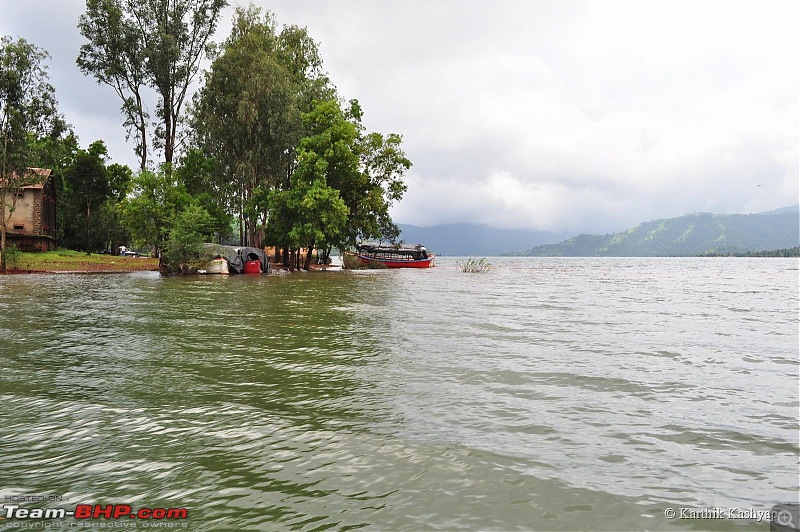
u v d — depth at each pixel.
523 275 45.44
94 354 8.22
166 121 47.78
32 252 51.25
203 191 50.31
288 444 4.44
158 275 36.28
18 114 35.66
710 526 3.20
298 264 51.66
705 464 4.18
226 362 7.72
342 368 7.38
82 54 44.31
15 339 9.55
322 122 49.19
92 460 4.08
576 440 4.64
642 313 15.05
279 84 45.66
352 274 44.19
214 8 47.31
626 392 6.29
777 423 5.21
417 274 45.66
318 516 3.26
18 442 4.43
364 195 57.59
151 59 44.22
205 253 38.41
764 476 3.97
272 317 13.16
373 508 3.36
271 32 50.28
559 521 3.24
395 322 12.41
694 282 35.03
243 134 45.75
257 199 47.97
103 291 21.16
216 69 46.16
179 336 10.08
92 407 5.43
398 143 59.69
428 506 3.40
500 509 3.37
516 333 10.82
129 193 37.50
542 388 6.41
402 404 5.65
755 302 19.25
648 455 4.33
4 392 5.95
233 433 4.70
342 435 4.67
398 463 4.07
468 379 6.80
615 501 3.51
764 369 7.64
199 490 3.60
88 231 67.00
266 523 3.17
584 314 14.59
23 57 35.44
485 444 4.50
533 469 4.00
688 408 5.68
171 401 5.68
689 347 9.40
